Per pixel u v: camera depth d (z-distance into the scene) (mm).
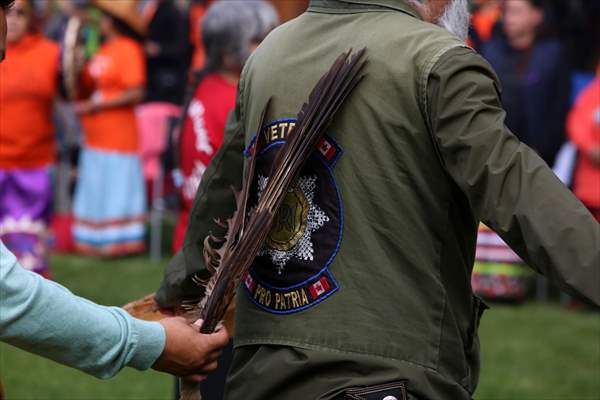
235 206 4855
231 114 4824
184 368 4098
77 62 13180
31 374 10352
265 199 4223
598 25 18562
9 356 11008
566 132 13875
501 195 3762
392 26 4223
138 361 3953
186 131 7105
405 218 4094
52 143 13312
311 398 4102
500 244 13492
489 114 3881
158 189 16172
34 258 13258
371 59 4164
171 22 19359
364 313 4094
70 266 15094
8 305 3666
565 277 3639
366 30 4270
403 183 4090
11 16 12797
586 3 18516
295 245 4238
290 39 4492
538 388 9945
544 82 13719
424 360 4082
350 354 4078
